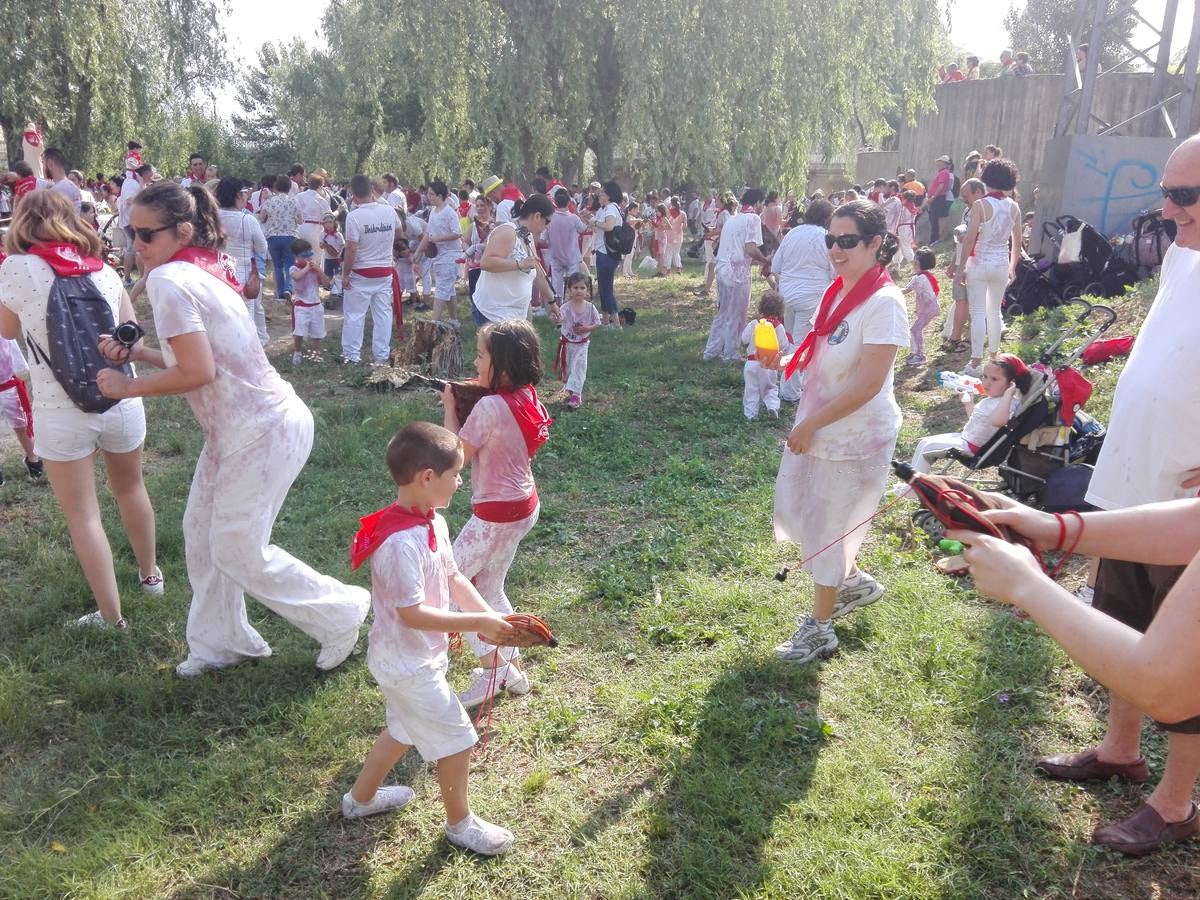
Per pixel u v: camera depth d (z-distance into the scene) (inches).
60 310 165.8
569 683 170.6
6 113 844.0
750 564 214.8
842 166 1358.3
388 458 120.6
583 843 129.2
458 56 698.8
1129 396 139.3
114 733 153.4
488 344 152.3
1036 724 152.2
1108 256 433.4
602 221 522.3
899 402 353.7
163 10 946.7
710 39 677.3
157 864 126.0
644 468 288.7
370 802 133.8
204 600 167.2
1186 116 485.1
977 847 125.2
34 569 207.5
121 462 186.5
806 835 128.1
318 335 427.5
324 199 593.0
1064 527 94.7
